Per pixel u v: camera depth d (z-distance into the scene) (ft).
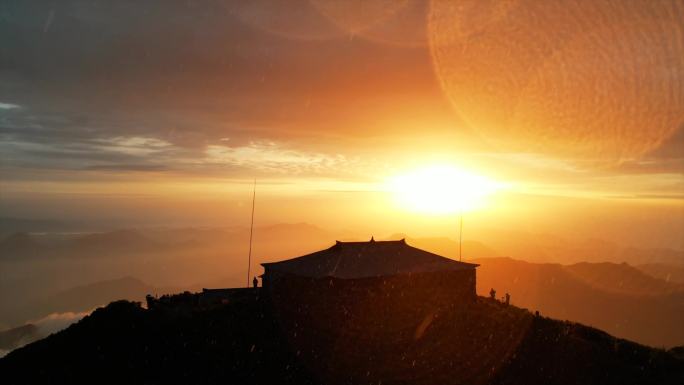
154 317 157.79
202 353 133.59
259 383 118.83
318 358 128.88
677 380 114.62
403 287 152.97
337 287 146.92
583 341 136.67
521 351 129.08
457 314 151.74
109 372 127.54
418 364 124.26
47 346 145.28
